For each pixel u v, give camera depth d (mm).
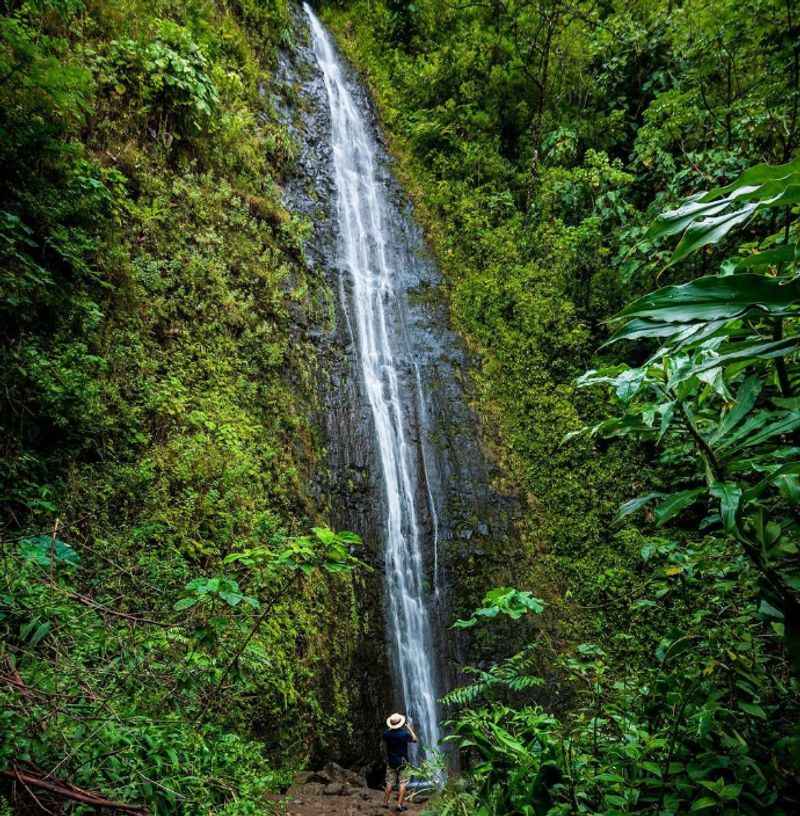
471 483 9039
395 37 13375
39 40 6027
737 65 8945
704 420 2480
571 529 9055
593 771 2391
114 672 2930
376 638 7059
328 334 8789
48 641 2992
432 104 12812
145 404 5887
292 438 7508
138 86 7301
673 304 1705
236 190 8492
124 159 6922
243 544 5766
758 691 2342
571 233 10547
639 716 2551
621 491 9125
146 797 2475
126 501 5285
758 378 2023
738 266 1812
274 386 7598
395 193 11500
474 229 11398
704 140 9266
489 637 7773
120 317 6152
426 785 5539
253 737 5078
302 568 2936
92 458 5324
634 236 8969
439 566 8180
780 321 1922
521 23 12742
